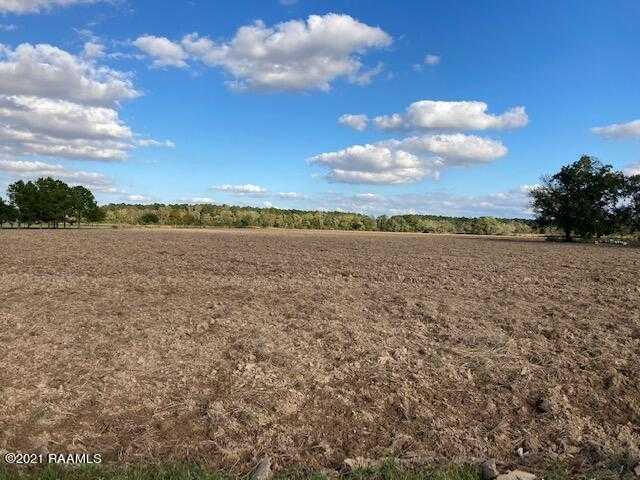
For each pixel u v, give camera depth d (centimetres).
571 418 745
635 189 6762
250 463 599
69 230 8100
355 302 1582
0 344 1027
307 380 866
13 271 2211
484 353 1038
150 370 897
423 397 814
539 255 3916
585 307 1570
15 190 9456
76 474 552
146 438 653
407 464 591
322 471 579
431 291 1852
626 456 621
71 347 1019
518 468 596
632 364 986
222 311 1391
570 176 6881
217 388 825
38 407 732
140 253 3344
